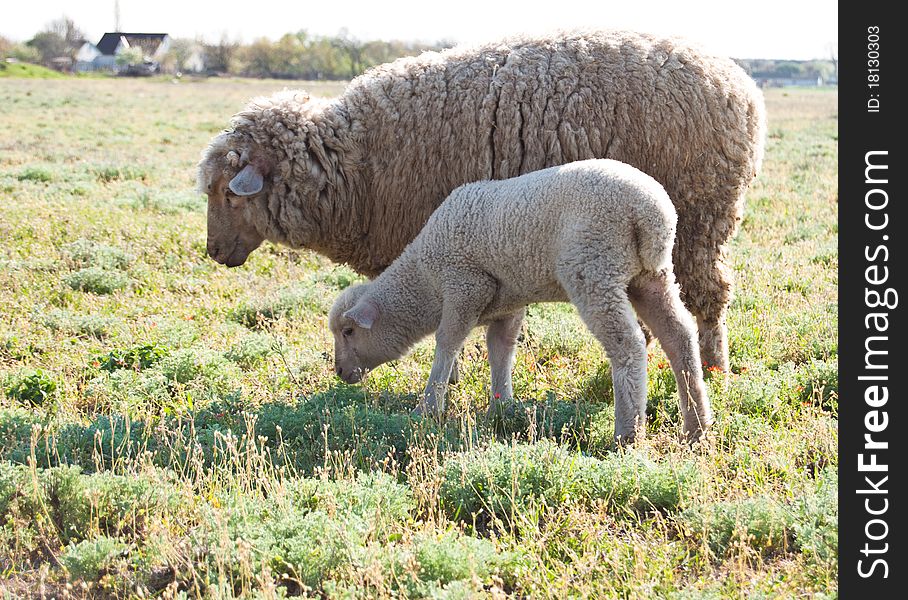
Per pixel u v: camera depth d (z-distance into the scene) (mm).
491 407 5719
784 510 4145
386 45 94875
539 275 5340
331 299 8438
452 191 6016
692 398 5215
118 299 8523
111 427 5258
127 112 37844
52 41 119500
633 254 5039
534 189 5266
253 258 10273
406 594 3627
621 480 4539
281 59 96312
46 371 6496
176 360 6555
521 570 3848
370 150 6543
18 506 4395
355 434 5223
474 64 6285
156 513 4312
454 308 5668
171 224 11742
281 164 6566
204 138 26797
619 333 5055
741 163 6090
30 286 8734
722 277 6219
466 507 4492
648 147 6012
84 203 13219
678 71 6016
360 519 4121
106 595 3902
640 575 3742
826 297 7949
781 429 5195
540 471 4594
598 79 6051
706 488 4461
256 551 3904
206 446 5188
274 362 6863
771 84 99875
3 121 30766
